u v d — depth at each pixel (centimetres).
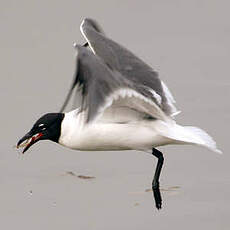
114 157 1611
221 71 2092
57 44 2377
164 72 2103
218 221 1354
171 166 1560
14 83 2078
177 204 1416
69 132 1286
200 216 1371
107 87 1116
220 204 1405
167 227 1348
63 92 2006
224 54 2222
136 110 1258
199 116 1781
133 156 1614
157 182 1372
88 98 1103
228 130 1708
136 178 1522
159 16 2578
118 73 1188
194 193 1448
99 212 1405
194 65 2145
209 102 1862
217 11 2595
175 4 2673
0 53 2317
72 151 1647
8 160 1612
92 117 1100
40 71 2164
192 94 1923
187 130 1255
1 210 1427
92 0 2736
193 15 2570
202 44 2309
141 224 1359
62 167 1577
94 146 1280
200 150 1617
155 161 1588
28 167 1579
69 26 2519
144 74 1285
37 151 1648
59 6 2694
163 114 1248
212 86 1977
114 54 1289
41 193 1477
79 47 1112
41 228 1366
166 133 1245
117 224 1367
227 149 1620
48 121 1295
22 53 2312
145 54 2253
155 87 1278
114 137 1262
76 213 1409
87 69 1104
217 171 1530
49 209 1425
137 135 1264
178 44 2319
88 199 1452
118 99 1203
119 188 1484
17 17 2612
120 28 2494
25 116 1850
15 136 1738
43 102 1936
